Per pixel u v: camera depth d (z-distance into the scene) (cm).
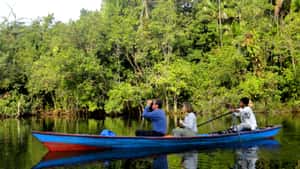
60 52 3638
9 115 3616
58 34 3981
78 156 1255
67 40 3641
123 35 3516
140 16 3828
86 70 3462
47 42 4103
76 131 2047
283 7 3891
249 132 1525
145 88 3403
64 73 3541
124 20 3647
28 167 1093
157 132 1420
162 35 3528
